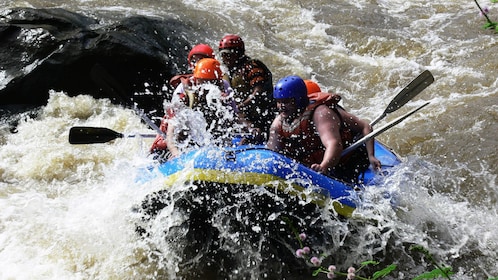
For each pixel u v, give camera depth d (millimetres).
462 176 8109
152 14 12297
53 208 7020
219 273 6109
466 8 14125
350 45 12508
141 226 6316
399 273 6074
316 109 6430
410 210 6785
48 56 9523
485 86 10609
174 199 5996
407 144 9039
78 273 5988
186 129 6887
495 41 12266
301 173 6023
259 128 8016
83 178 7930
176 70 10258
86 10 12203
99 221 6465
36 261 6066
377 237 6344
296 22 13305
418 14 13922
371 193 6477
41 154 8328
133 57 9844
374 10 13984
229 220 6047
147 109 9828
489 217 7121
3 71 9500
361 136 6750
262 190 5836
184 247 6281
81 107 9539
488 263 6238
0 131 8938
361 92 10883
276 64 11492
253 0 14195
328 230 6117
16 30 9789
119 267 6082
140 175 6426
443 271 4609
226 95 7074
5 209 6934
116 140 8836
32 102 9594
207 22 12555
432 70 11359
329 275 4910
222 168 5887
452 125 9422
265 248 6199
